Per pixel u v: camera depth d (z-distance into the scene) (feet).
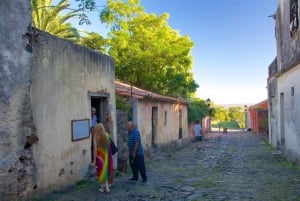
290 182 33.86
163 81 84.33
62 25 69.41
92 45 75.77
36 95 24.95
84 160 32.07
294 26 41.57
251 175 38.78
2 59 21.33
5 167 21.33
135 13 85.56
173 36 92.07
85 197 27.14
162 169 43.65
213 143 90.12
